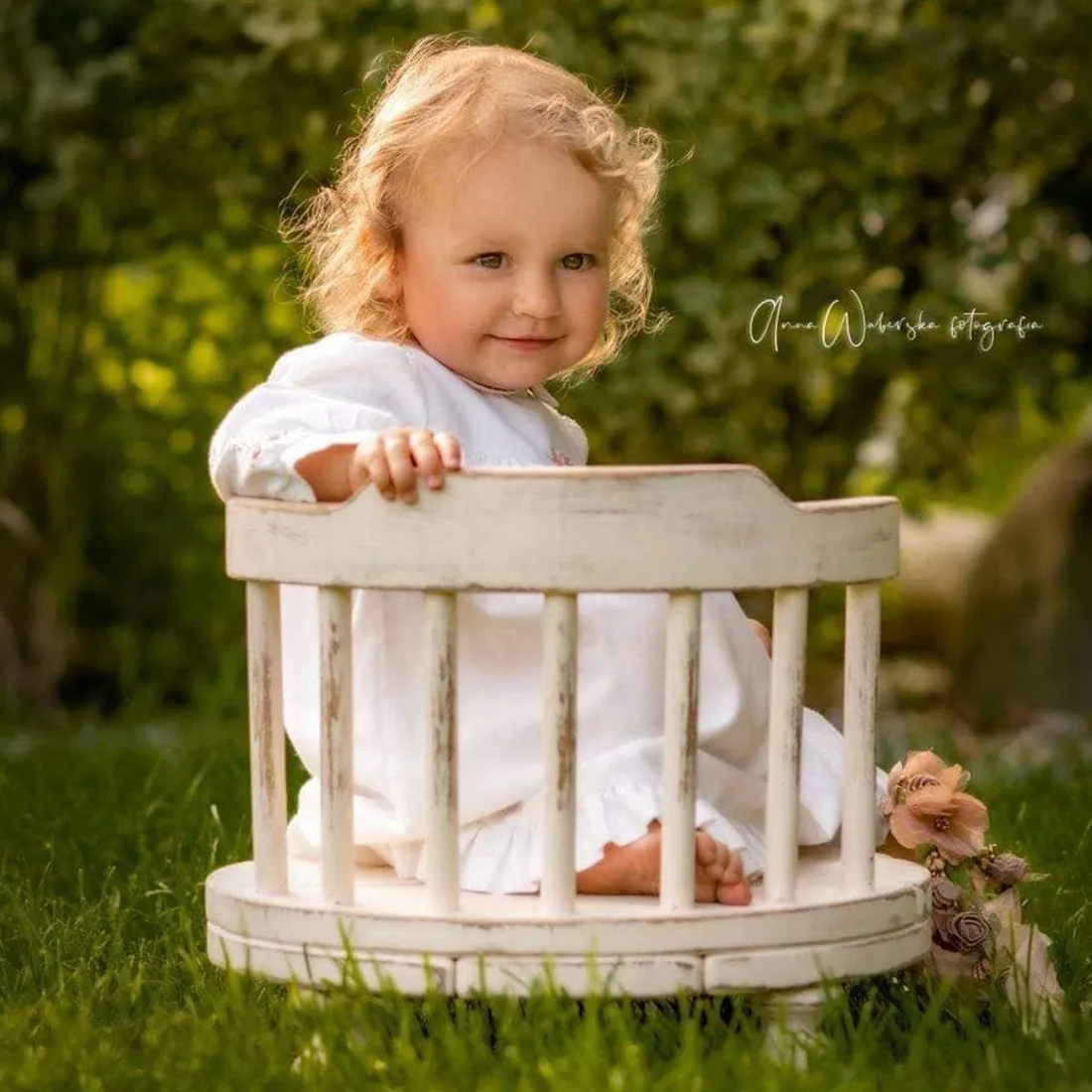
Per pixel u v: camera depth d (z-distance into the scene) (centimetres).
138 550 990
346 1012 306
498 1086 288
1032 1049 314
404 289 366
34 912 418
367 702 337
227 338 946
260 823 318
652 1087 286
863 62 736
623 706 330
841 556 304
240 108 805
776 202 735
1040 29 726
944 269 763
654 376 766
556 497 290
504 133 350
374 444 297
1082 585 944
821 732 362
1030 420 1230
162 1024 331
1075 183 810
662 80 736
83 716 916
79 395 961
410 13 760
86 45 812
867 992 360
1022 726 928
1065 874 452
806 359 766
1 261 915
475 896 320
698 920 299
